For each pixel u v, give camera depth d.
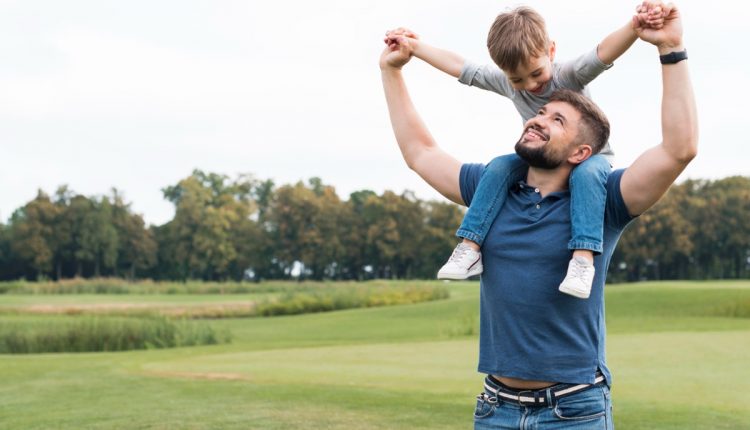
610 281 96.00
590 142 2.69
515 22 3.53
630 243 88.25
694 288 35.78
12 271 101.06
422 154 3.21
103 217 100.50
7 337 21.11
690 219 91.12
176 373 10.76
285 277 107.56
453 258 2.74
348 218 102.19
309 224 103.44
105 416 7.13
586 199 2.60
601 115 2.72
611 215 2.68
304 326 30.66
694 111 2.50
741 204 90.50
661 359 10.98
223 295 59.31
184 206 102.69
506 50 3.49
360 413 7.03
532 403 2.62
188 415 7.08
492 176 2.81
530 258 2.63
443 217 99.06
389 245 97.62
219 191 118.62
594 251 2.54
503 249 2.70
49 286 64.12
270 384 9.22
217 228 102.06
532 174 2.80
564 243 2.62
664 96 2.54
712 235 90.44
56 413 7.39
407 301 45.34
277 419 6.78
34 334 21.53
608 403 2.66
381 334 25.84
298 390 8.62
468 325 24.77
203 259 102.44
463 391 8.47
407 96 3.36
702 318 25.34
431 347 14.25
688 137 2.49
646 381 8.95
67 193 101.25
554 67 3.60
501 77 3.68
